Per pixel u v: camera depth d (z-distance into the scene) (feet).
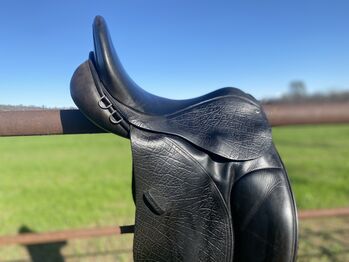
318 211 4.48
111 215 11.73
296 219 2.13
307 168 19.98
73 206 13.05
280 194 2.15
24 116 2.82
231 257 2.17
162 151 2.24
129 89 2.40
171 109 2.48
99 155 29.60
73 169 22.50
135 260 2.20
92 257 7.75
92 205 13.14
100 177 19.61
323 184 15.46
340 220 10.00
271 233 2.10
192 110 2.43
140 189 2.18
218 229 2.18
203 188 2.22
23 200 14.30
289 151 27.37
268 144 2.30
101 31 2.37
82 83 2.40
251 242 2.13
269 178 2.19
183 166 2.23
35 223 10.96
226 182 2.23
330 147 29.86
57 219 11.35
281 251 2.08
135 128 2.30
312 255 7.59
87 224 10.72
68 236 4.28
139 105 2.39
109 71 2.30
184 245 2.18
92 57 2.59
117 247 8.29
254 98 2.58
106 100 2.34
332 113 3.28
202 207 2.20
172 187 2.20
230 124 2.35
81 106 2.37
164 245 2.18
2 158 28.32
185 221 2.19
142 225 2.16
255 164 2.23
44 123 2.84
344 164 21.34
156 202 2.17
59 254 7.94
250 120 2.39
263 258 2.10
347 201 12.37
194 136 2.28
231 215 2.23
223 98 2.49
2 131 2.80
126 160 26.58
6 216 11.90
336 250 7.85
